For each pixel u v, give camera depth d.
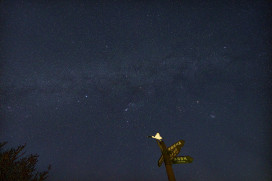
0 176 4.48
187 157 4.10
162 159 4.33
